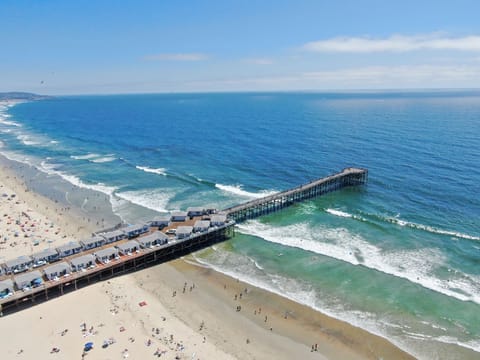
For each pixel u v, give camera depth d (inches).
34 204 3198.8
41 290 1797.5
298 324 1647.4
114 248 2137.1
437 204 2923.2
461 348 1472.7
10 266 1937.7
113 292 1882.4
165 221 2492.6
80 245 2175.2
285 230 2586.1
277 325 1644.9
